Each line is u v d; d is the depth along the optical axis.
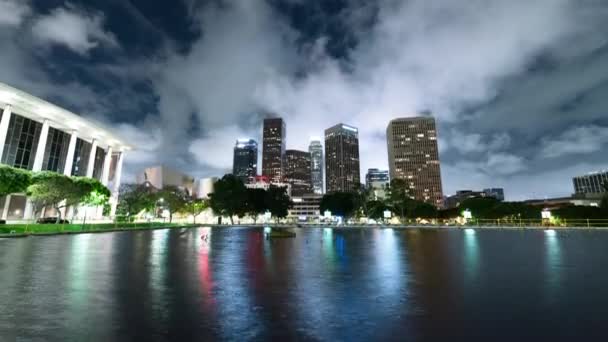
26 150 69.81
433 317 8.01
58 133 79.31
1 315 7.94
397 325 7.42
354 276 13.65
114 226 62.28
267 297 9.98
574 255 21.64
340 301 9.53
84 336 6.62
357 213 131.62
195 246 28.48
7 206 65.62
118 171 104.44
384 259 19.50
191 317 7.93
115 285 11.49
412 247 28.16
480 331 7.02
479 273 14.42
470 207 105.75
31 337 6.54
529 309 8.68
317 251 24.50
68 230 46.09
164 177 155.38
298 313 8.32
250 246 28.91
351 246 29.22
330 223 133.00
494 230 68.75
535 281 12.55
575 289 11.12
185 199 118.19
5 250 23.02
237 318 7.88
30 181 53.25
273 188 129.00
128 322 7.51
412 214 131.25
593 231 61.09
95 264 16.55
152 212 107.12
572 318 7.88
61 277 12.87
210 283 12.05
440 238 41.66
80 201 59.00
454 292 10.70
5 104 64.06
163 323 7.46
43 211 71.12
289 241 35.84
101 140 94.69
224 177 105.94
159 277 13.16
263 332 6.95
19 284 11.51
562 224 78.50
